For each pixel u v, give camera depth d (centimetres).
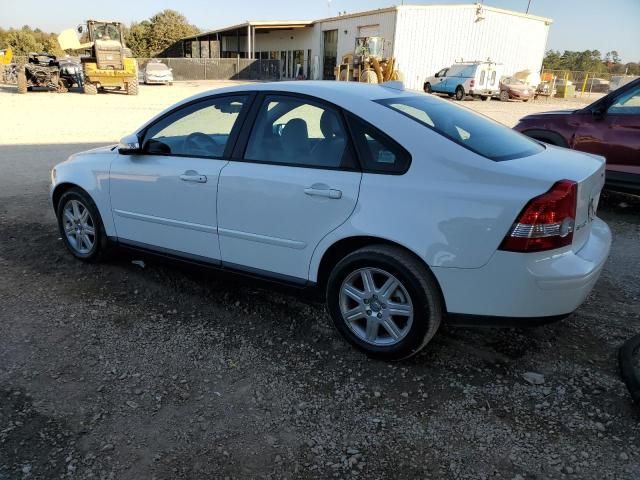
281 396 304
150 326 379
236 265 387
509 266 289
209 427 279
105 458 257
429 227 302
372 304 331
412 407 296
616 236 589
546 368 332
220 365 334
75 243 491
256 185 359
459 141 317
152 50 7544
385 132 323
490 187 293
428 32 3288
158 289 438
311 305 413
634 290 444
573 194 289
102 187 451
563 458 259
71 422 280
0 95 2523
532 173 295
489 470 252
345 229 326
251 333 372
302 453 262
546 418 287
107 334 367
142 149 430
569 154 363
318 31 4256
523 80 3253
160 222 420
